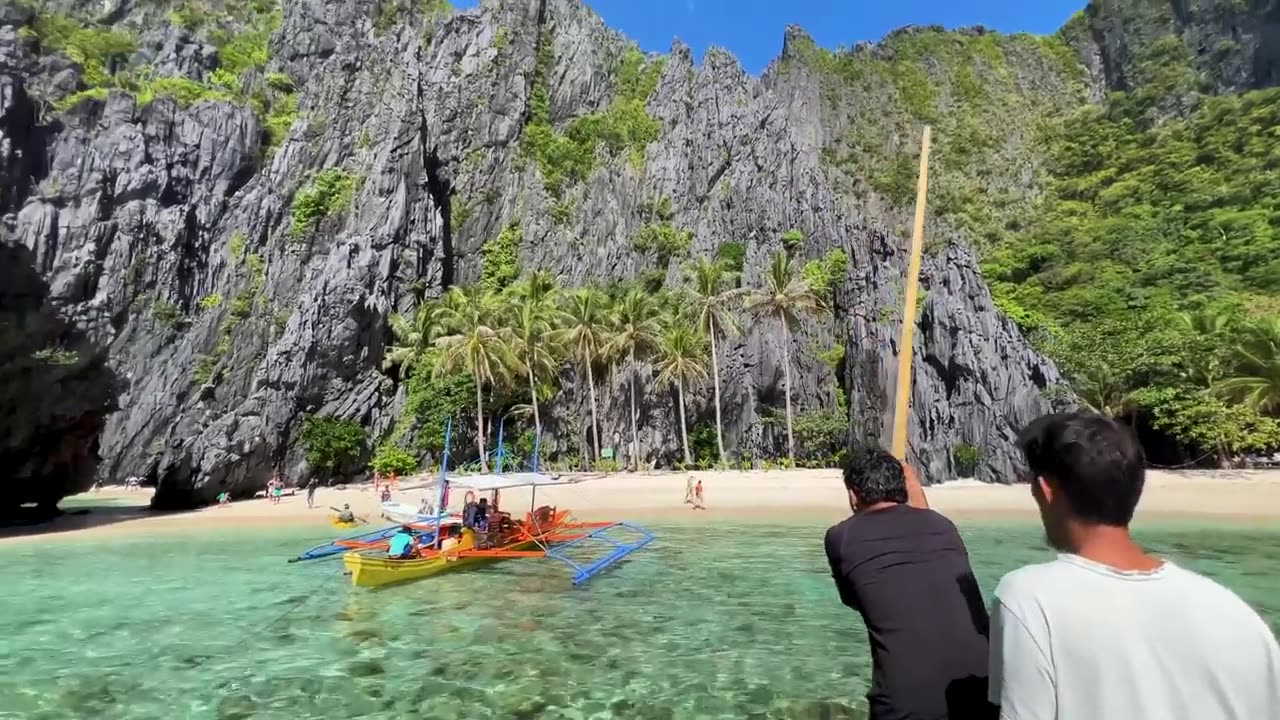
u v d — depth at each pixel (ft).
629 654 43.42
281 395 238.48
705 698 35.01
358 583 66.28
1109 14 544.62
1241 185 369.09
